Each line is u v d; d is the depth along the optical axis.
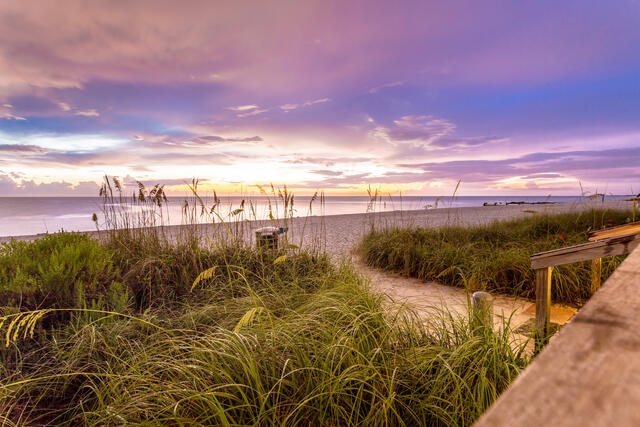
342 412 2.15
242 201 5.86
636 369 0.39
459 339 2.82
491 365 2.34
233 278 5.21
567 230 9.84
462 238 9.23
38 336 3.39
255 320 3.25
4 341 3.15
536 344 3.04
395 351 2.62
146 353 2.83
